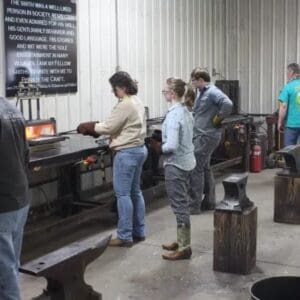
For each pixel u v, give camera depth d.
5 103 2.63
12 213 2.55
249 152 7.65
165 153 3.94
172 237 4.71
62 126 5.50
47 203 5.40
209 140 5.28
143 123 4.39
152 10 6.80
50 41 5.28
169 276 3.84
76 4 5.57
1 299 2.57
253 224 3.90
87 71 5.78
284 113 6.68
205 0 8.11
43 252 4.37
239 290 3.59
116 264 4.07
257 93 8.66
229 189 3.89
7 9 4.80
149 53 6.79
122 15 6.24
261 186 6.81
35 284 3.75
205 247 4.46
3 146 2.50
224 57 8.77
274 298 2.47
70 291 2.78
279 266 4.02
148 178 6.09
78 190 5.51
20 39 4.95
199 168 5.38
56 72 5.38
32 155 4.12
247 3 8.60
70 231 4.93
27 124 4.36
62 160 4.19
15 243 2.66
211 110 5.23
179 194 4.05
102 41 5.96
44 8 5.18
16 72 4.93
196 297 3.49
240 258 3.83
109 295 3.53
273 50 8.50
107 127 4.23
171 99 3.95
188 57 7.72
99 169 5.98
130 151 4.29
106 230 4.97
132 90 4.29
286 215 5.14
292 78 6.64
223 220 3.84
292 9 8.30
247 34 8.65
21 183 2.60
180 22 7.46
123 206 4.41
